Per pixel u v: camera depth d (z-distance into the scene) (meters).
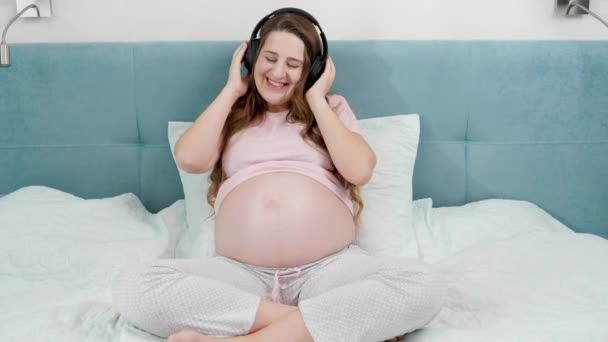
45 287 1.46
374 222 1.73
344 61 1.96
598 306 1.35
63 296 1.42
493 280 1.48
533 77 1.99
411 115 1.90
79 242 1.62
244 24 2.06
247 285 1.41
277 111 1.64
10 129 1.94
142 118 1.97
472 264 1.57
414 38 2.11
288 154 1.56
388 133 1.85
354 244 1.73
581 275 1.48
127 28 2.04
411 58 1.97
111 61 1.94
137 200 1.94
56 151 1.97
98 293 1.46
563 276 1.48
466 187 2.04
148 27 2.05
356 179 1.53
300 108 1.59
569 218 2.06
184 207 1.92
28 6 1.95
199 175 1.82
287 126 1.61
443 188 2.03
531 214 1.90
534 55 1.98
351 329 1.20
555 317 1.31
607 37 2.15
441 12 2.10
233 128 1.62
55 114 1.95
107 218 1.76
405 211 1.78
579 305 1.36
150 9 2.04
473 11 2.10
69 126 1.96
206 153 1.56
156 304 1.23
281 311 1.25
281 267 1.46
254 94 1.64
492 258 1.58
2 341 1.22
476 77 1.98
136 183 2.00
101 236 1.69
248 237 1.45
